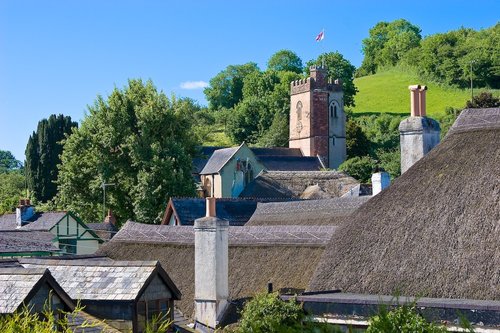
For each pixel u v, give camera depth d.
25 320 21.03
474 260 30.94
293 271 40.88
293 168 164.00
